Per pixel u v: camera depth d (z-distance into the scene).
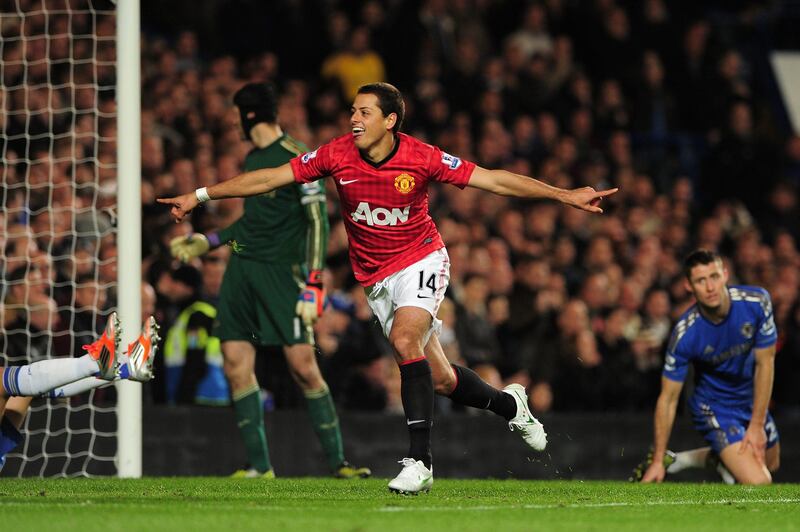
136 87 25.64
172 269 30.83
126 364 17.94
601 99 54.19
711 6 62.66
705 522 14.80
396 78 51.53
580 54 56.47
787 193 52.75
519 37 55.62
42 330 28.30
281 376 30.69
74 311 28.36
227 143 41.09
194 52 47.69
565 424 31.53
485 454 30.91
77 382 18.45
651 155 54.91
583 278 43.69
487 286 38.97
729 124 56.16
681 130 56.50
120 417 25.14
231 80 44.84
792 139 55.78
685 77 56.81
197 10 50.34
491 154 48.06
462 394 19.75
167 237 31.36
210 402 30.23
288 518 14.18
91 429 26.64
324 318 33.28
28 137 30.09
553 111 52.69
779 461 32.25
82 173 33.84
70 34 30.36
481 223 44.06
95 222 28.75
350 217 18.69
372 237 18.67
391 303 19.11
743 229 49.59
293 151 24.78
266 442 28.05
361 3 54.84
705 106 56.53
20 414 19.06
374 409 33.44
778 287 43.09
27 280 27.80
